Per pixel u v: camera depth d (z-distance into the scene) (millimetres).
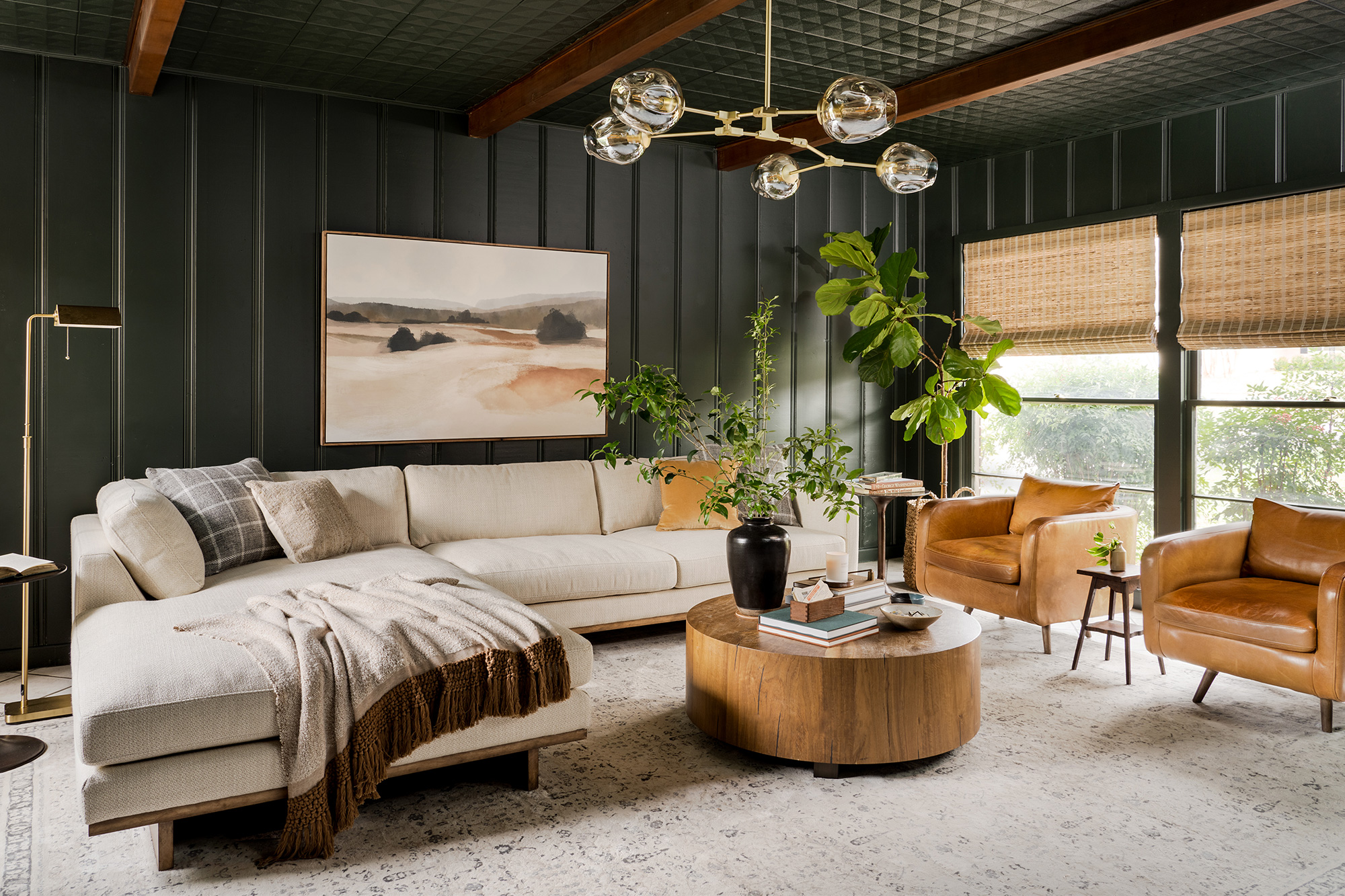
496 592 3199
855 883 2221
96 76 3932
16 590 3848
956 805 2654
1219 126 4734
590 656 2812
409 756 2527
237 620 2713
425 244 4625
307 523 3752
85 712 2137
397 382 4586
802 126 4957
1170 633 3582
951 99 4199
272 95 4281
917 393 6348
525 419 4941
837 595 3125
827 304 4406
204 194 4152
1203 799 2697
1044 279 5570
